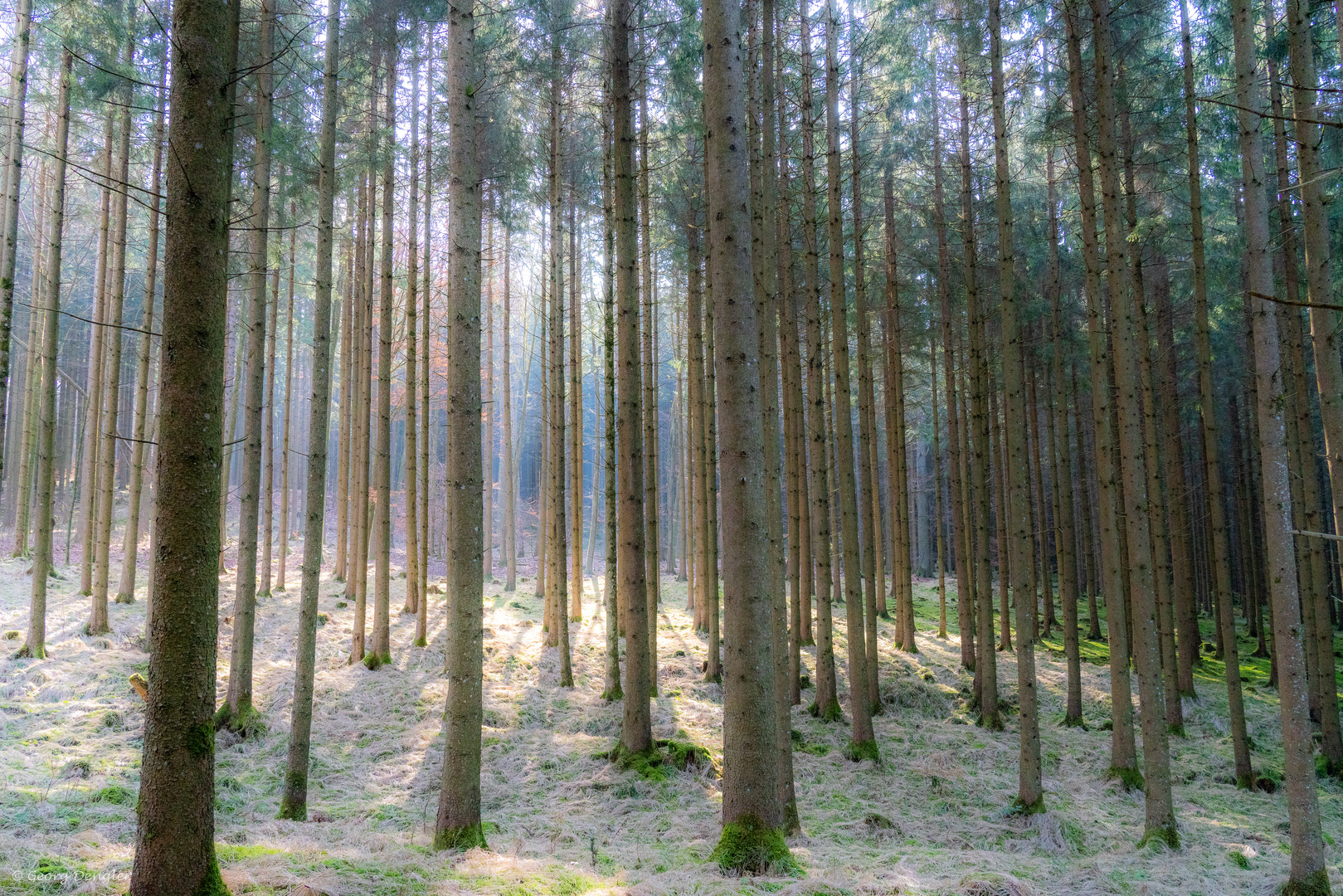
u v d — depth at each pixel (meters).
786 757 7.95
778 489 8.61
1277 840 8.84
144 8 12.10
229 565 19.38
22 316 24.48
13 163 9.74
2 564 16.98
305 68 11.95
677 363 25.61
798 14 12.20
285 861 5.33
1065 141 11.73
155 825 3.78
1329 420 7.46
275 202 14.77
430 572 23.47
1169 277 16.30
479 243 6.87
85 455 18.23
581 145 15.51
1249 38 7.14
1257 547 22.69
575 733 11.44
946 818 9.17
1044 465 26.09
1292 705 6.79
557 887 5.37
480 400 6.80
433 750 10.17
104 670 11.25
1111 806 9.91
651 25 11.08
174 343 3.90
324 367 8.18
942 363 23.55
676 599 22.56
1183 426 20.30
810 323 11.67
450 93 6.85
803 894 5.27
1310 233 7.56
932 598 25.27
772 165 11.41
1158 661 8.67
